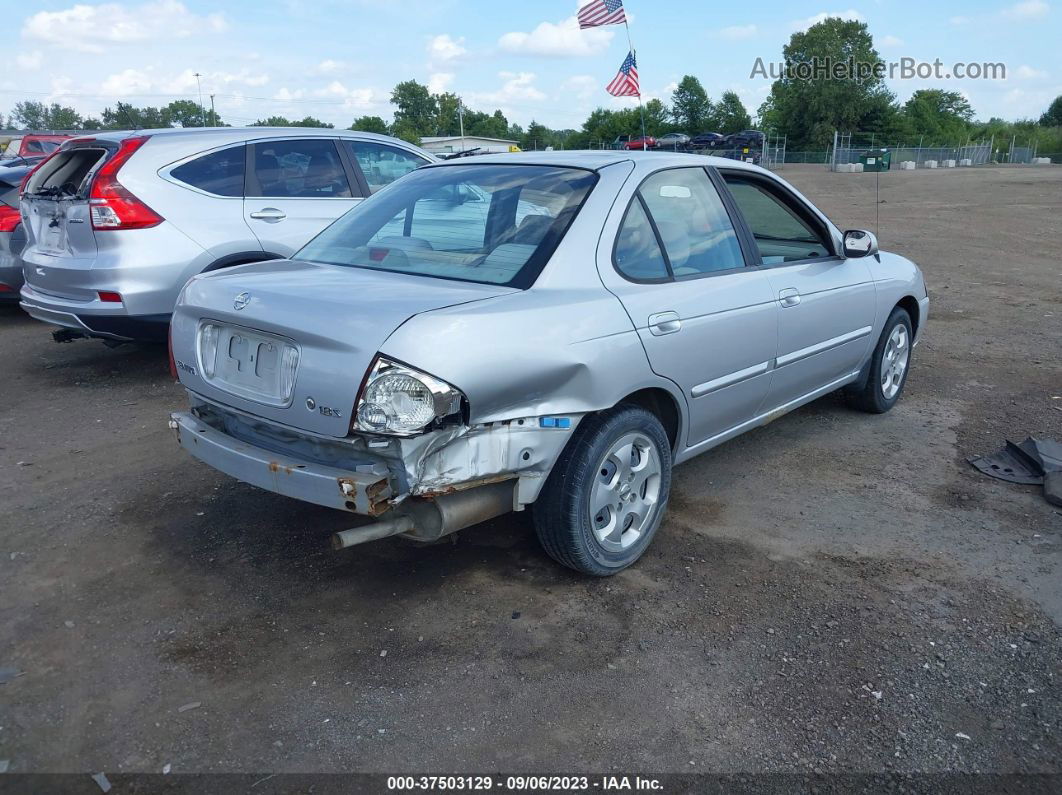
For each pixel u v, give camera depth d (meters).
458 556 3.88
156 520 4.23
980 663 3.12
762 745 2.72
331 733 2.76
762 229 4.66
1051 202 24.53
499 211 3.71
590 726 2.80
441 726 2.80
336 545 2.96
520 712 2.86
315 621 3.38
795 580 3.70
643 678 3.04
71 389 6.53
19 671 3.06
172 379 6.80
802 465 4.99
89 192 5.93
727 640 3.26
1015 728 2.79
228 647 3.21
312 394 2.96
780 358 4.46
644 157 4.00
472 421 2.96
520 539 4.04
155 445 5.27
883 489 4.65
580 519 3.41
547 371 3.12
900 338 5.85
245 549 3.94
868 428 5.62
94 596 3.55
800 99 68.19
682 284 3.83
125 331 6.11
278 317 3.10
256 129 6.82
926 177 40.50
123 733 2.76
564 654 3.17
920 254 13.97
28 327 8.88
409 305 3.02
